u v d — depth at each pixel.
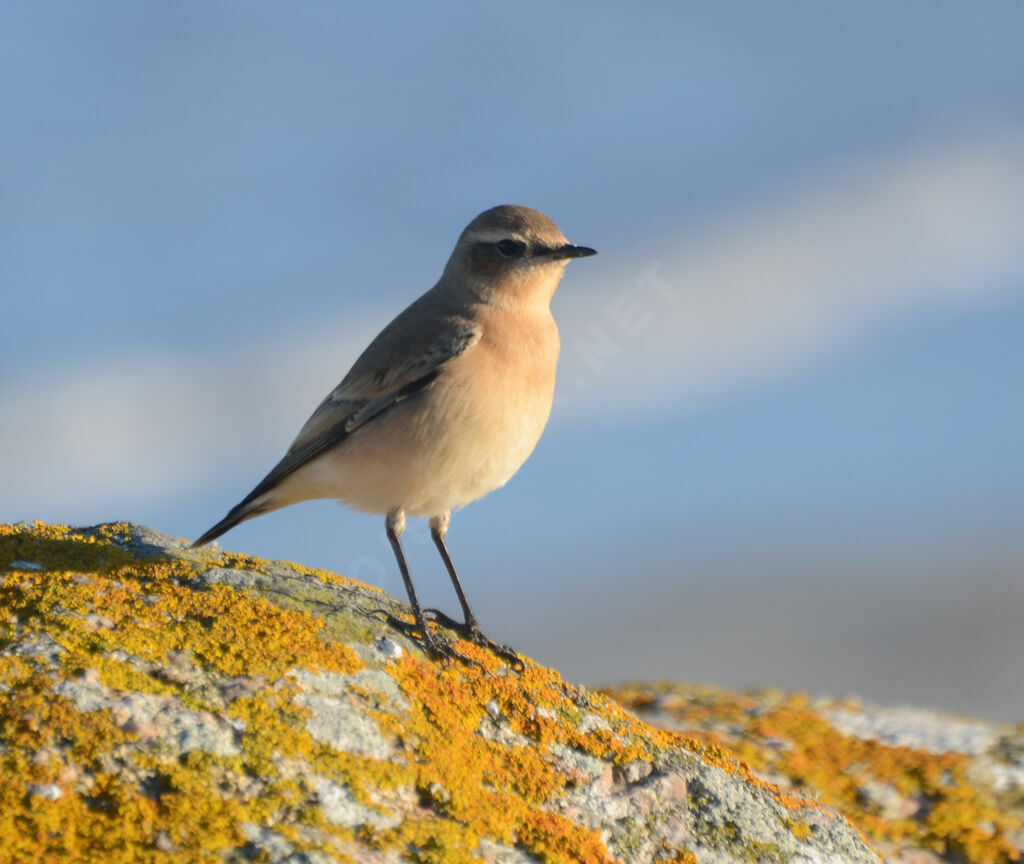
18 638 9.07
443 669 10.23
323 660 9.62
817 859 9.75
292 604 10.44
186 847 7.60
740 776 10.48
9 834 7.37
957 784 13.21
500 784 9.20
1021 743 14.30
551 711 10.27
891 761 13.73
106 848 7.46
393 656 10.02
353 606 10.88
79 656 8.94
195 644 9.42
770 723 14.91
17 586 9.91
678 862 9.29
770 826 9.94
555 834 8.84
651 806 9.68
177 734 8.38
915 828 12.45
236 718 8.68
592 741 10.11
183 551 11.60
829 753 13.97
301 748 8.61
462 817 8.62
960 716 16.05
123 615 9.62
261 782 8.23
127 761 8.08
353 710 9.14
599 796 9.58
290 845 7.80
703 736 14.30
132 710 8.48
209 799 7.98
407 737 9.11
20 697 8.38
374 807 8.38
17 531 11.36
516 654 11.26
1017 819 12.62
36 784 7.75
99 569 10.69
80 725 8.23
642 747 10.30
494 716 9.95
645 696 16.14
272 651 9.53
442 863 8.12
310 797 8.25
